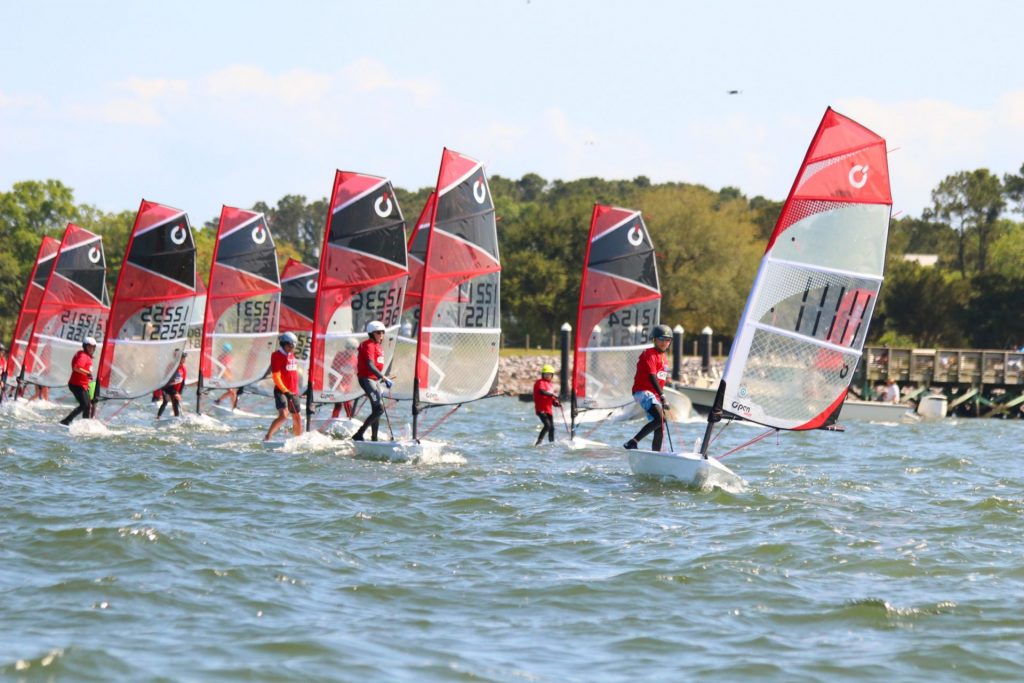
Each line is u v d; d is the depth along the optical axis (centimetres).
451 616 3800
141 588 3975
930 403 18000
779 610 3909
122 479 6369
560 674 3228
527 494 6181
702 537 5025
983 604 3991
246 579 4162
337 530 5081
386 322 8619
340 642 3453
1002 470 8175
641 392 6819
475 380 7712
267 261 11025
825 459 8700
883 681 3212
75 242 11744
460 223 7612
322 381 8625
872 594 4119
